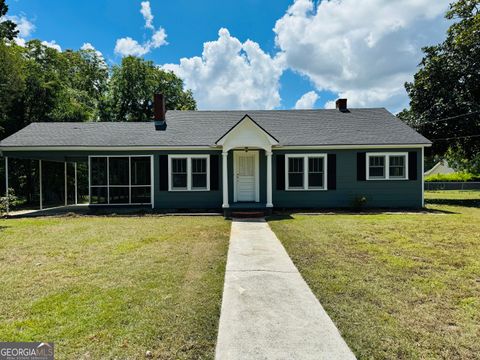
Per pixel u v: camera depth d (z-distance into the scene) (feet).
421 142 42.86
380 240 23.26
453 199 65.57
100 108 96.27
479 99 59.67
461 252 19.79
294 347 9.19
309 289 13.78
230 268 16.88
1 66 57.16
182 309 11.80
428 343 9.37
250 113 53.36
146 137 44.91
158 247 21.74
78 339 9.71
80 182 70.85
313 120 50.65
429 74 62.08
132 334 10.00
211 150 43.50
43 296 13.07
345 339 9.64
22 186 66.90
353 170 43.86
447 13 62.18
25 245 22.53
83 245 22.47
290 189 43.91
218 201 43.73
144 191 44.14
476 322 10.66
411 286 14.02
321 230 27.30
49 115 69.46
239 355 8.80
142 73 98.58
